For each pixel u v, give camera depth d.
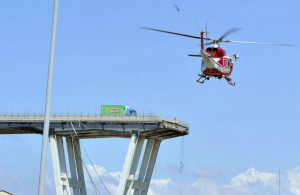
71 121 138.88
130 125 137.38
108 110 138.75
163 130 136.62
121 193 135.62
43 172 48.28
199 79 107.25
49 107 49.06
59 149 143.38
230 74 106.75
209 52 103.00
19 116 139.88
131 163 137.88
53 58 49.44
